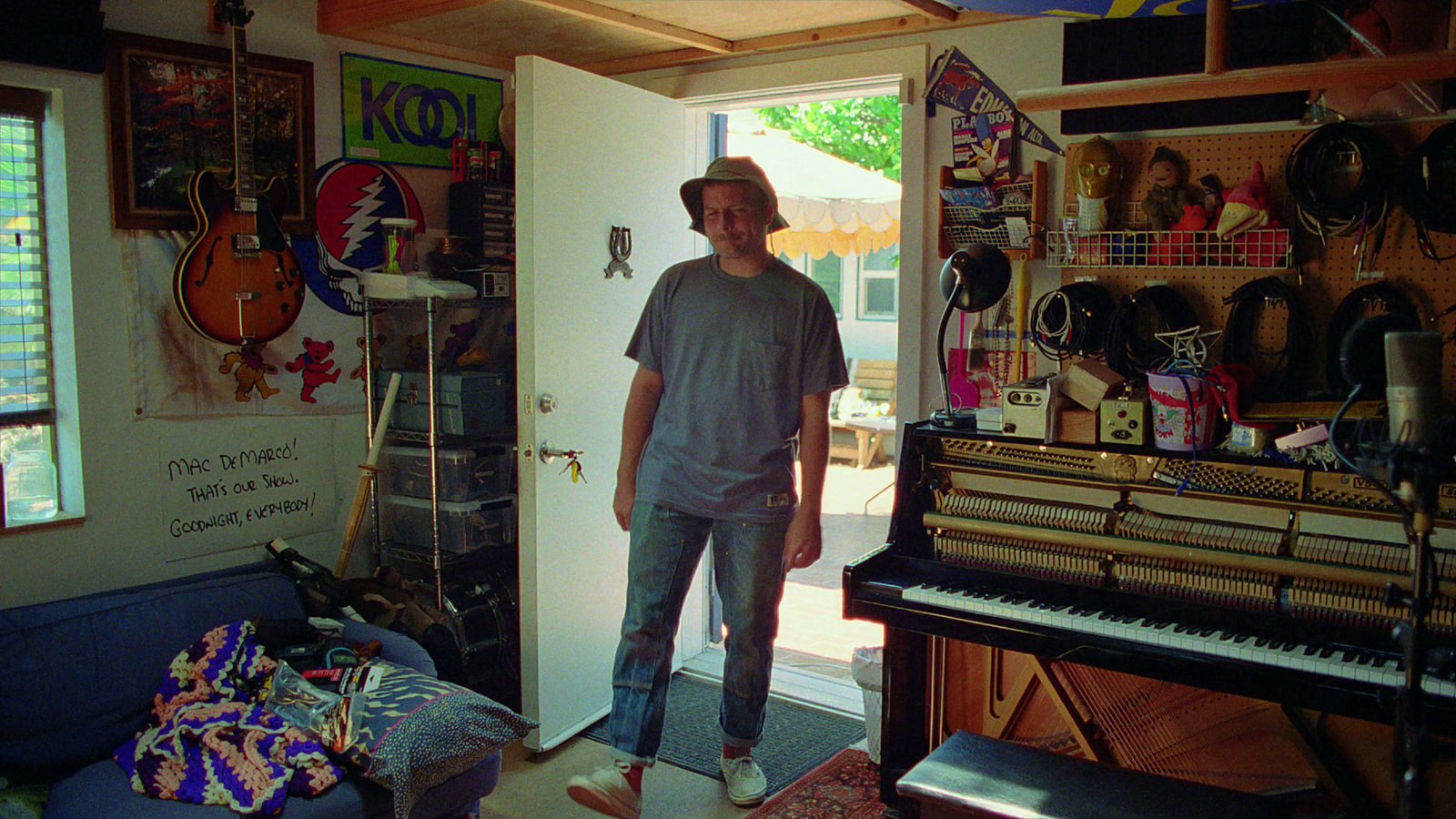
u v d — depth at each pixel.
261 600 2.92
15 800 2.30
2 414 2.88
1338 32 2.60
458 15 3.35
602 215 3.42
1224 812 1.97
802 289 2.89
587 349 3.38
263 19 3.33
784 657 4.22
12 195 2.87
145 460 3.12
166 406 3.15
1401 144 2.56
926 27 3.30
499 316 4.17
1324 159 2.57
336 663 2.74
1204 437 2.42
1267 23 2.69
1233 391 2.42
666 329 2.98
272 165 3.37
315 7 3.45
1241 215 2.65
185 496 3.21
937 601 2.54
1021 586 2.58
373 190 3.67
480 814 2.89
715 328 2.87
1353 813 2.42
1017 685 2.80
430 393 3.37
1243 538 2.35
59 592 2.95
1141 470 2.47
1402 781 1.64
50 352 2.97
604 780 2.72
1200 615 2.37
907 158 3.41
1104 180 2.85
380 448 3.55
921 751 2.98
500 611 3.57
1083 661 2.37
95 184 2.97
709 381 2.88
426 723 2.49
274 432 3.44
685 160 3.91
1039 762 2.21
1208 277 2.83
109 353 3.03
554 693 3.33
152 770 2.37
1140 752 2.68
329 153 3.54
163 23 3.09
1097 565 2.53
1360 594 2.23
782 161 7.74
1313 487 2.29
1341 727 2.44
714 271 2.93
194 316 3.10
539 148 3.13
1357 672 2.06
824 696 3.79
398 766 2.39
